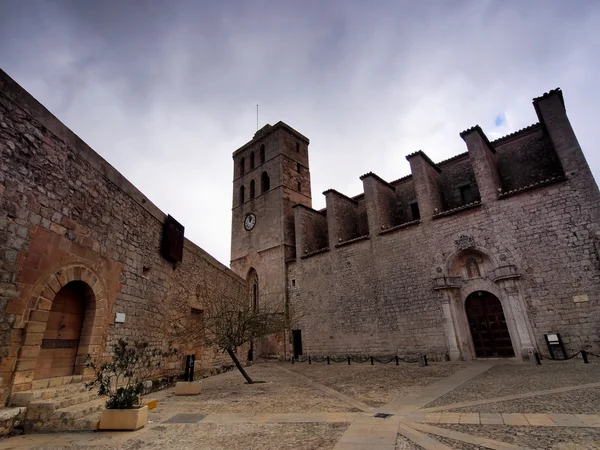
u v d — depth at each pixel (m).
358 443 4.92
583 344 14.69
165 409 8.00
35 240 7.07
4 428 5.73
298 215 30.39
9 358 6.34
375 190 24.98
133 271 10.72
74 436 5.75
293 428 5.95
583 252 15.41
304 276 28.09
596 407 6.30
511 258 17.39
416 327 20.14
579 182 16.06
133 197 10.98
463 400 7.93
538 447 4.39
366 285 23.31
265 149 38.94
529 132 21.73
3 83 6.59
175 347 13.38
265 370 19.48
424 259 20.73
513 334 16.64
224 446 5.05
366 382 12.32
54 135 7.81
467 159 24.28
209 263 17.88
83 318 8.75
